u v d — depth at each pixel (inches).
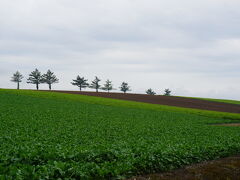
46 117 1441.9
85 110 1975.9
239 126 1759.4
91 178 456.4
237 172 587.2
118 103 2797.7
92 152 573.3
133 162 540.1
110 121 1501.0
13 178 393.7
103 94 3973.9
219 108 3388.3
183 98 4436.5
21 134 885.8
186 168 594.2
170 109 2687.0
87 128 1171.3
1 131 935.7
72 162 510.6
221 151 783.7
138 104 2896.2
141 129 1258.0
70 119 1450.5
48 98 2615.7
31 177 407.8
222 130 1428.4
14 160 482.3
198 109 3038.9
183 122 1765.5
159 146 721.0
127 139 929.5
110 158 569.9
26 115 1454.2
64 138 869.2
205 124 1792.6
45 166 447.5
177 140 940.0
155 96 4355.3
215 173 566.9
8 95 2501.2
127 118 1734.7
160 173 545.3
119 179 475.8
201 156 695.7
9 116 1362.0
